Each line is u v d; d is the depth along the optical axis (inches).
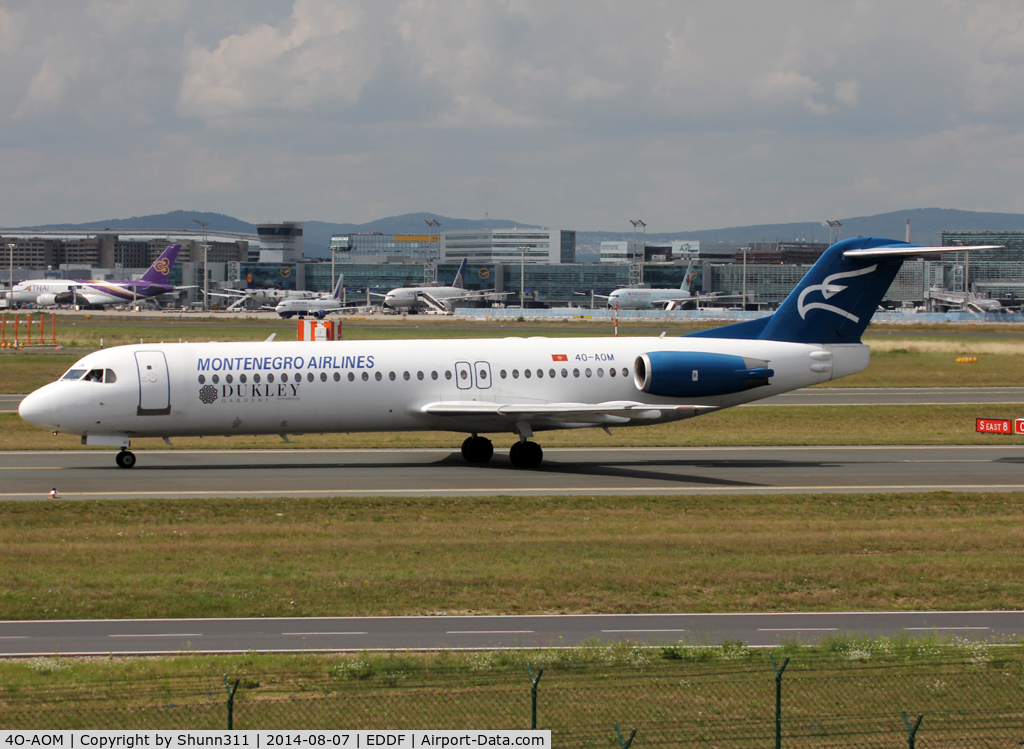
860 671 1749.5
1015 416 5935.0
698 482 3843.5
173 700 1588.3
